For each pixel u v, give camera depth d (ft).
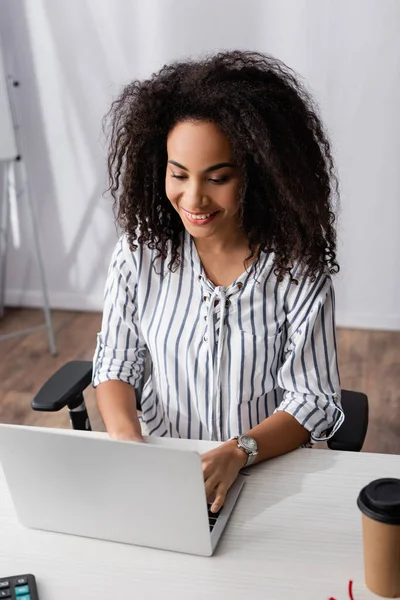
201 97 4.19
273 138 4.24
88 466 3.62
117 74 10.67
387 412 9.16
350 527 3.84
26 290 12.21
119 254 5.13
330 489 4.13
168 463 3.46
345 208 10.74
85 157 11.20
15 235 11.87
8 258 12.04
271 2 9.94
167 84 4.46
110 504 3.70
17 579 3.51
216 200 4.36
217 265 4.84
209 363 4.88
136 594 3.49
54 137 11.17
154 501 3.60
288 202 4.42
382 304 11.22
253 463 4.35
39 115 11.07
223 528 3.85
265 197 4.53
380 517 3.21
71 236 11.75
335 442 4.60
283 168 4.27
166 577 3.58
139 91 4.63
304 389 4.74
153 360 5.14
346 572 3.56
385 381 9.88
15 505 3.89
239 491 4.13
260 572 3.59
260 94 4.24
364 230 10.84
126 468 3.56
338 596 3.43
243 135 4.20
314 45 10.03
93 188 11.37
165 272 4.97
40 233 11.82
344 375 10.05
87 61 10.67
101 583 3.56
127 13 10.33
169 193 4.46
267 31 10.10
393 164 10.41
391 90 10.06
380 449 8.46
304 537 3.79
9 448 3.71
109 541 3.82
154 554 3.72
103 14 10.39
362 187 10.60
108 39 10.51
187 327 4.90
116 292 5.15
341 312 11.38
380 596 3.42
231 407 4.95
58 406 5.03
